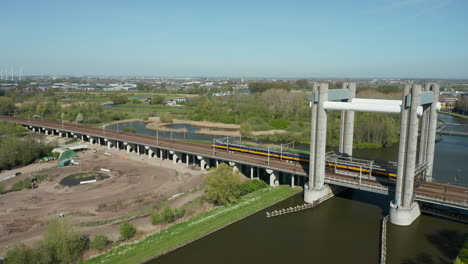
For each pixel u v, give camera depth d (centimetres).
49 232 7019
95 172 13625
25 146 15088
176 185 11962
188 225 8638
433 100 9356
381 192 9169
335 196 10744
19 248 6769
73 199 10662
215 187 9838
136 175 13212
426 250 7488
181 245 7712
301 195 10806
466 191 8956
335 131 19675
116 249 7525
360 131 19512
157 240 7875
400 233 8212
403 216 8425
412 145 8056
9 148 14425
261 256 7338
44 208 9931
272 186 11712
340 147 11238
